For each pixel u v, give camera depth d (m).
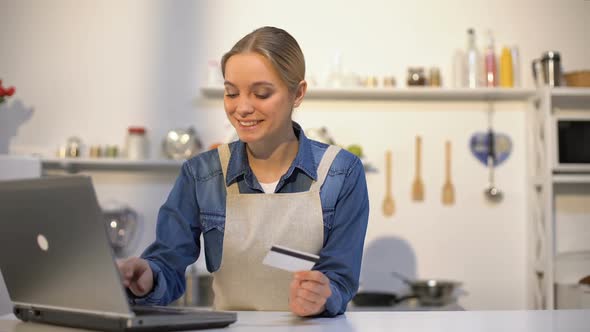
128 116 3.51
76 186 0.96
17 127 3.51
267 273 1.49
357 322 1.17
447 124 3.49
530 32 3.53
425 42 3.52
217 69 3.37
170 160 3.28
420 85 3.34
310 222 1.49
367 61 3.52
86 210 0.97
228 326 1.12
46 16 3.55
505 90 3.28
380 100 3.49
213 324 1.09
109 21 3.55
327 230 1.51
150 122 3.51
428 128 3.48
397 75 3.51
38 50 3.54
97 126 3.51
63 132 3.50
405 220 3.46
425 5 3.54
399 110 3.49
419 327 1.10
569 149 3.21
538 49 3.52
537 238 3.34
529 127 3.42
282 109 1.43
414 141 3.48
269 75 1.39
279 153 1.56
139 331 1.00
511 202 3.46
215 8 3.55
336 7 3.54
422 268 3.44
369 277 3.44
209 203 1.56
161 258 1.46
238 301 1.51
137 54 3.54
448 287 3.15
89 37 3.55
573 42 3.52
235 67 1.39
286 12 3.55
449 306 3.07
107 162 3.29
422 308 3.00
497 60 3.50
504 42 3.52
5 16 3.55
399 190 3.47
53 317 1.14
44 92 3.52
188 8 3.56
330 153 1.57
